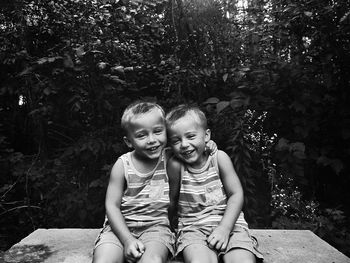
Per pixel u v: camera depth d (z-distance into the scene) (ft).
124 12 9.71
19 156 10.08
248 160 9.05
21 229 9.96
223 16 10.41
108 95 9.48
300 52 9.58
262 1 10.02
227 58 10.15
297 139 9.75
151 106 4.81
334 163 9.05
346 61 9.22
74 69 8.98
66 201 9.16
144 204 4.80
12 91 10.18
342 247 8.14
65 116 9.96
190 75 9.79
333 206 9.84
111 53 9.61
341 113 9.39
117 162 4.94
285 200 8.87
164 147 4.99
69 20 9.74
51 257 5.06
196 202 4.90
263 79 9.39
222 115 9.39
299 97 9.20
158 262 4.10
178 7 10.40
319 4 8.62
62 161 9.60
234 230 4.69
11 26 9.98
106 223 4.92
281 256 4.98
